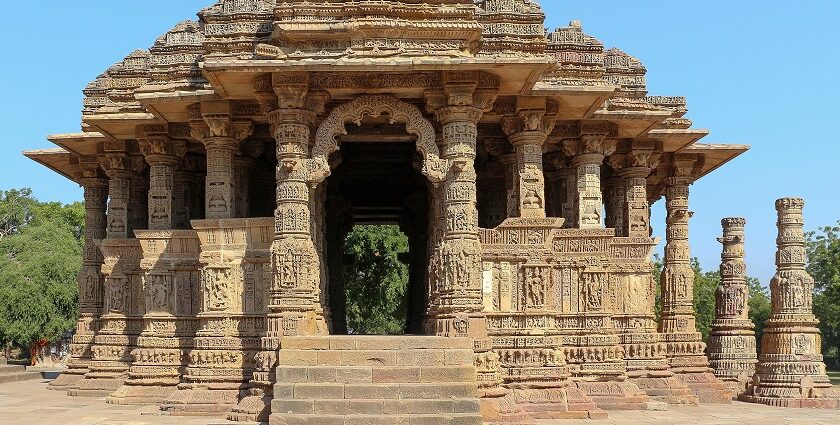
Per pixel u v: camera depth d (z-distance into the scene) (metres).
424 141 16.44
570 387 17.36
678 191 23.23
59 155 23.41
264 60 15.72
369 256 47.19
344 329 26.91
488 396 15.40
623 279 20.19
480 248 16.19
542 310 17.20
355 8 16.20
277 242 16.27
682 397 19.97
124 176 21.86
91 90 22.02
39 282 42.72
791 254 21.14
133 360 19.86
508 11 18.34
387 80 16.41
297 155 16.28
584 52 19.30
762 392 20.73
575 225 19.86
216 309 17.19
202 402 16.58
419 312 26.75
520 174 18.08
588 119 19.48
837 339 55.97
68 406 18.14
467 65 15.65
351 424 13.80
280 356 14.95
